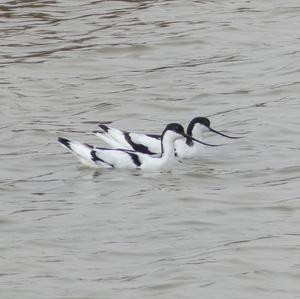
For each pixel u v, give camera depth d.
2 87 27.98
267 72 28.83
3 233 19.05
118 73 29.11
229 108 26.53
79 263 17.70
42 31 31.69
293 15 33.16
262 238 18.64
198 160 23.19
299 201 20.44
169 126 22.42
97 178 21.89
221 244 18.41
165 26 32.03
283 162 22.89
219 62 29.67
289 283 16.91
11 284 16.91
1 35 31.42
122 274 17.25
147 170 22.31
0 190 21.27
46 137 24.58
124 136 23.17
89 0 34.28
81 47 30.48
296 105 26.58
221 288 16.69
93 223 19.44
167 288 16.72
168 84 28.22
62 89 27.95
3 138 24.58
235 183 21.67
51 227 19.27
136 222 19.48
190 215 19.84
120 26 32.06
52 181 21.78
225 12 33.34
